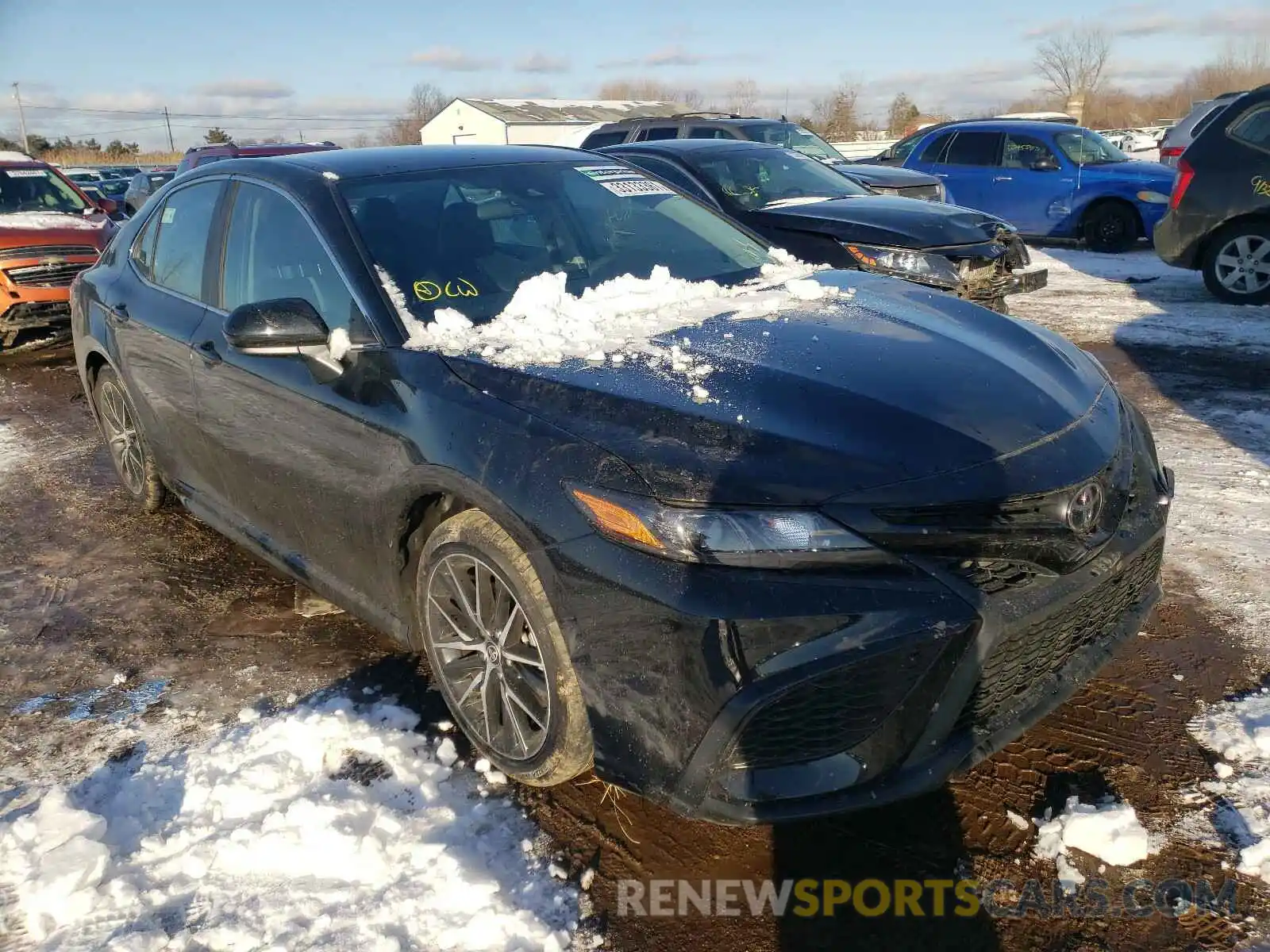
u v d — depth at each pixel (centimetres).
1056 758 262
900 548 204
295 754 277
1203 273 872
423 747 279
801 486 205
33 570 417
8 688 327
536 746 246
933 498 206
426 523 275
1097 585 225
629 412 229
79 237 877
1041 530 215
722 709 198
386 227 315
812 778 203
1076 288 966
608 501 213
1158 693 288
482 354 264
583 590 216
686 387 237
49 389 745
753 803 202
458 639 269
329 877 232
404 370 270
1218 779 251
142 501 467
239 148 1623
